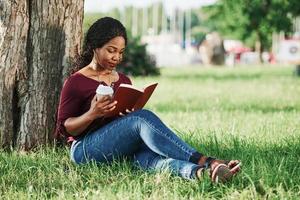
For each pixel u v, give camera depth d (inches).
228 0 1685.5
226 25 2183.8
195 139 315.3
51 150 297.0
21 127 307.0
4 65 303.1
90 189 219.9
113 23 241.3
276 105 606.9
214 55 2380.7
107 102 231.9
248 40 2598.4
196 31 4333.2
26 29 306.0
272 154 282.8
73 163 257.6
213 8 1953.7
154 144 232.4
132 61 1288.1
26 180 242.1
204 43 2418.8
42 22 307.3
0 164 266.5
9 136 306.2
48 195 224.7
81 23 316.5
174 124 431.8
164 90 876.0
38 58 307.3
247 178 227.8
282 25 1616.6
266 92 802.8
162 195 212.7
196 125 419.5
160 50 3041.3
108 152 243.8
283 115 478.6
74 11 312.7
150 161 241.8
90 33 244.2
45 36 307.6
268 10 1638.8
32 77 307.4
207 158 228.7
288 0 1558.8
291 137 331.9
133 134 237.5
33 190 225.0
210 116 490.3
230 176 222.1
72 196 216.7
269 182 226.8
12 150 297.3
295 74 1310.3
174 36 3425.2
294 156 279.3
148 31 3550.7
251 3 1638.8
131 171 243.6
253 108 571.8
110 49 240.4
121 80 253.1
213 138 336.8
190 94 788.6
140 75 1296.8
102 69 248.2
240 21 1718.8
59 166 256.5
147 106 613.9
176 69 1827.0
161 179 225.8
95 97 236.5
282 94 760.3
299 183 230.5
